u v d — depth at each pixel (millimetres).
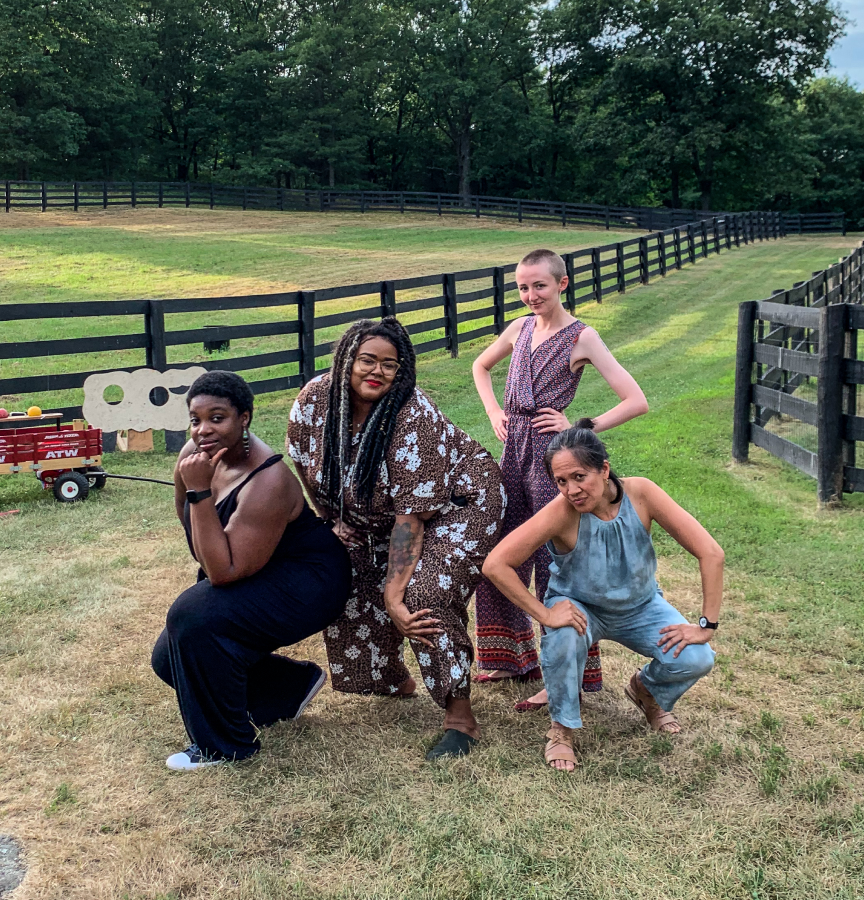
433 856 2572
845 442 5930
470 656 3189
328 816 2758
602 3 49688
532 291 3465
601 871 2500
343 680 3438
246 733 3148
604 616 3188
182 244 28172
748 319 7160
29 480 6977
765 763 3031
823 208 55469
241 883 2455
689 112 48156
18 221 32469
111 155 50656
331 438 3105
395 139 56938
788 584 4684
